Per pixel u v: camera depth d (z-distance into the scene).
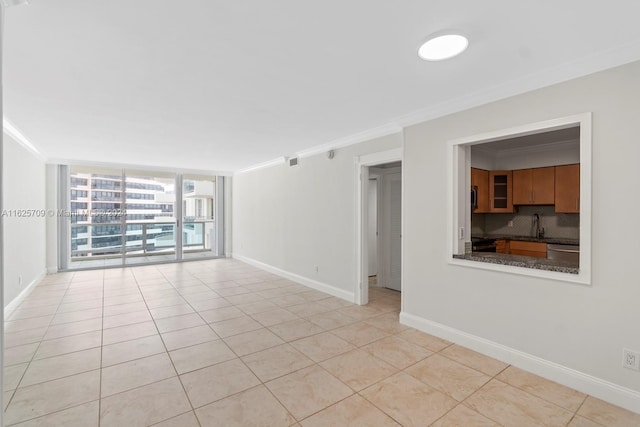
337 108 3.14
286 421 1.97
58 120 3.54
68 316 3.83
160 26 1.76
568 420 1.96
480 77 2.44
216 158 6.12
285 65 2.23
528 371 2.53
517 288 2.60
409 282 3.49
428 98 2.88
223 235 8.55
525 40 1.91
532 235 5.28
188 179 8.03
